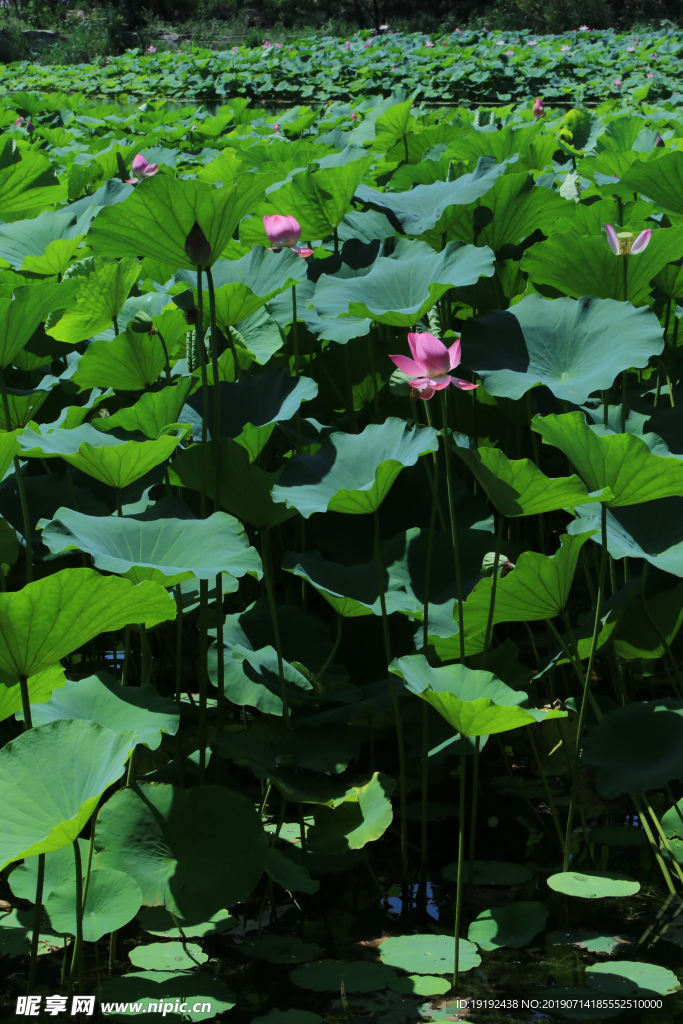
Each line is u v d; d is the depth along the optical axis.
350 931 2.15
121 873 1.98
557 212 3.81
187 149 9.58
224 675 2.56
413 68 19.72
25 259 3.79
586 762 2.36
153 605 1.88
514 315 3.02
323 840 2.30
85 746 1.80
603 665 3.36
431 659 2.65
